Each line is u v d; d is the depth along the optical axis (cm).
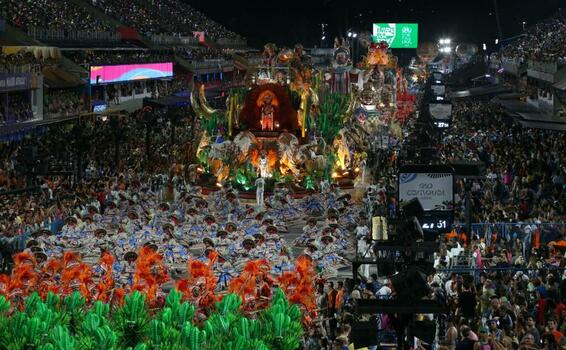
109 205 5384
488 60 17575
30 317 2722
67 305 2977
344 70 9600
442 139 8075
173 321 2747
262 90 7175
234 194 5822
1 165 6194
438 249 2431
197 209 5275
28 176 5753
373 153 8212
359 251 4291
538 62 9744
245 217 5550
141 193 6031
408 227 2464
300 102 7194
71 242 4816
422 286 2214
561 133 8088
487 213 4688
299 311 2962
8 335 2588
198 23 18862
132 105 10656
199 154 7081
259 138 6944
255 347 2527
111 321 2806
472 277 3372
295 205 6097
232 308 2941
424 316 2548
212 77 16388
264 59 7650
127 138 8138
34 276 3544
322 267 4472
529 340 2575
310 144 6919
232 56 17275
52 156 6706
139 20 15238
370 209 5297
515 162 6378
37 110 8319
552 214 4653
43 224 5031
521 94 11531
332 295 3450
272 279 3619
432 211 3497
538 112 9056
